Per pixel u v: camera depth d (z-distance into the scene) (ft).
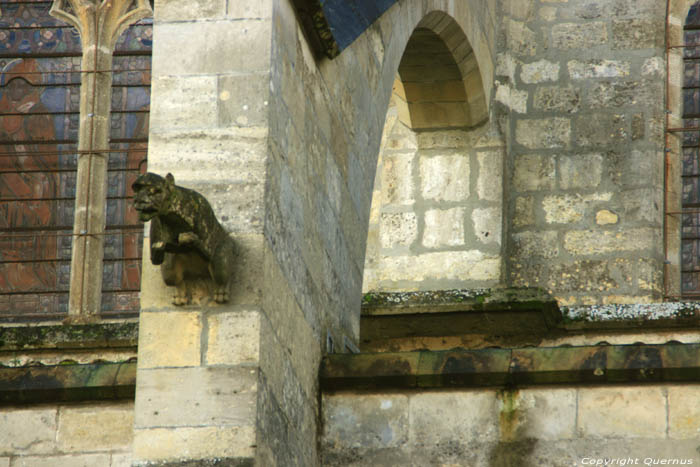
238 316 61.05
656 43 111.04
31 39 119.34
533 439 67.56
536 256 107.04
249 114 63.62
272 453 61.46
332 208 73.77
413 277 106.93
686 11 112.88
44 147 116.57
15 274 113.80
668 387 67.26
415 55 103.50
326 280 72.28
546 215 107.86
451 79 106.01
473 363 68.95
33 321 112.68
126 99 116.98
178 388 60.44
